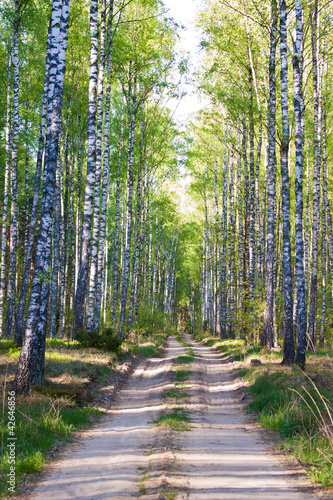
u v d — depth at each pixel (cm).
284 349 1405
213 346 3038
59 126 1082
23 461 598
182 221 5300
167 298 5850
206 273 4803
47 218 1051
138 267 3153
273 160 1802
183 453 662
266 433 812
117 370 1550
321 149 2330
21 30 2241
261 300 2120
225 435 804
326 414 786
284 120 1436
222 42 2134
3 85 2328
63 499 480
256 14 1842
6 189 2242
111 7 1997
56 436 759
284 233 1443
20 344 1570
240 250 2616
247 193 2530
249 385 1277
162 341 3538
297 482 529
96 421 934
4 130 2558
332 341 2491
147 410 1053
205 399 1194
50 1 2184
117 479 544
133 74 2516
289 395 953
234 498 468
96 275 2002
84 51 2289
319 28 1898
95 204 1850
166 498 461
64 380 1129
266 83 2111
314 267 2028
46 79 1631
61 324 2500
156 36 2364
